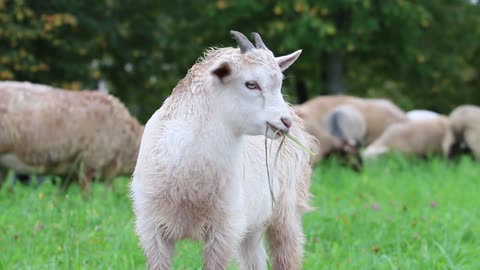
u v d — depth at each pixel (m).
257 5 23.80
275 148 6.27
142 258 7.26
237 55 5.31
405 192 12.12
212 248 5.58
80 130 10.57
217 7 24.16
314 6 23.69
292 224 6.57
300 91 29.19
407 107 34.00
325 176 13.74
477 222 9.53
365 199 11.32
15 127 10.27
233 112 5.31
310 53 25.08
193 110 5.40
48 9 20.17
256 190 5.98
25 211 8.82
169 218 5.49
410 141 17.23
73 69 20.31
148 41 23.27
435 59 27.61
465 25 28.47
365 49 25.12
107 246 7.53
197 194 5.42
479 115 16.80
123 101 23.83
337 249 7.93
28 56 19.06
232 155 5.45
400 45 26.03
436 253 7.65
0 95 10.30
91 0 21.22
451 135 16.98
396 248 8.05
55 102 10.51
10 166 10.52
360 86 30.62
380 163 16.36
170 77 24.39
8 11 19.02
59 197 9.80
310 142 6.93
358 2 23.86
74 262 6.85
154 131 5.55
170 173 5.40
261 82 5.25
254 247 6.51
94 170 10.78
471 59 32.16
